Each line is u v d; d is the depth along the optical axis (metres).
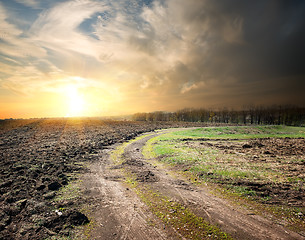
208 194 9.45
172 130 48.50
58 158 16.31
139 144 26.09
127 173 13.09
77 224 6.72
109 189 10.11
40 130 41.47
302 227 6.58
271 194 9.14
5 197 8.45
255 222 6.90
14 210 7.30
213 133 40.28
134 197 9.12
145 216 7.37
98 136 32.12
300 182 10.41
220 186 10.41
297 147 22.56
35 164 14.11
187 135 36.38
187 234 6.22
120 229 6.50
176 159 16.36
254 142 26.02
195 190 9.97
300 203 8.23
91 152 19.84
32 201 8.12
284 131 46.19
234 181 10.84
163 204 8.38
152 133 41.00
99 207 8.08
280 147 22.81
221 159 16.19
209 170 12.95
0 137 30.38
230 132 42.38
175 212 7.66
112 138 30.09
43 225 6.52
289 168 13.23
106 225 6.74
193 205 8.27
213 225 6.71
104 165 15.20
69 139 28.30
